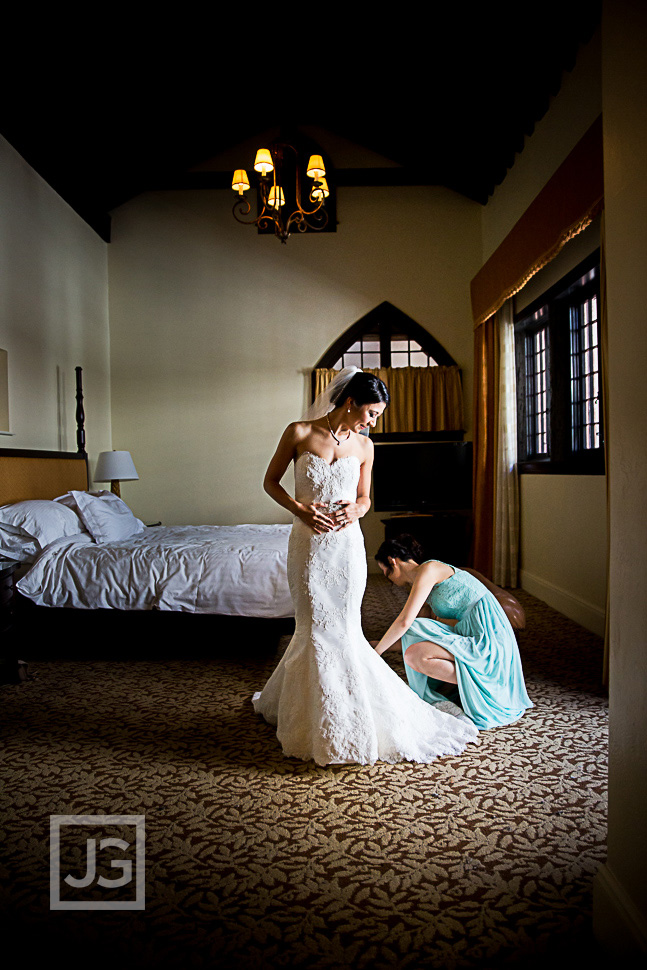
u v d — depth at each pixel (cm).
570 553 454
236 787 212
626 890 129
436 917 147
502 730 256
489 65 458
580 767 223
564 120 427
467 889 157
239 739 252
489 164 583
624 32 128
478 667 257
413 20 445
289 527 493
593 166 335
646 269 121
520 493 573
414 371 654
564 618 451
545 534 507
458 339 664
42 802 203
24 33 397
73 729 264
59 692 311
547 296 494
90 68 454
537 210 426
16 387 456
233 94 578
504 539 573
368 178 657
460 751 235
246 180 451
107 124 522
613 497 137
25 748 246
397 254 664
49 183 516
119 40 445
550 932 142
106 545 380
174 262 664
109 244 661
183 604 351
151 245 663
